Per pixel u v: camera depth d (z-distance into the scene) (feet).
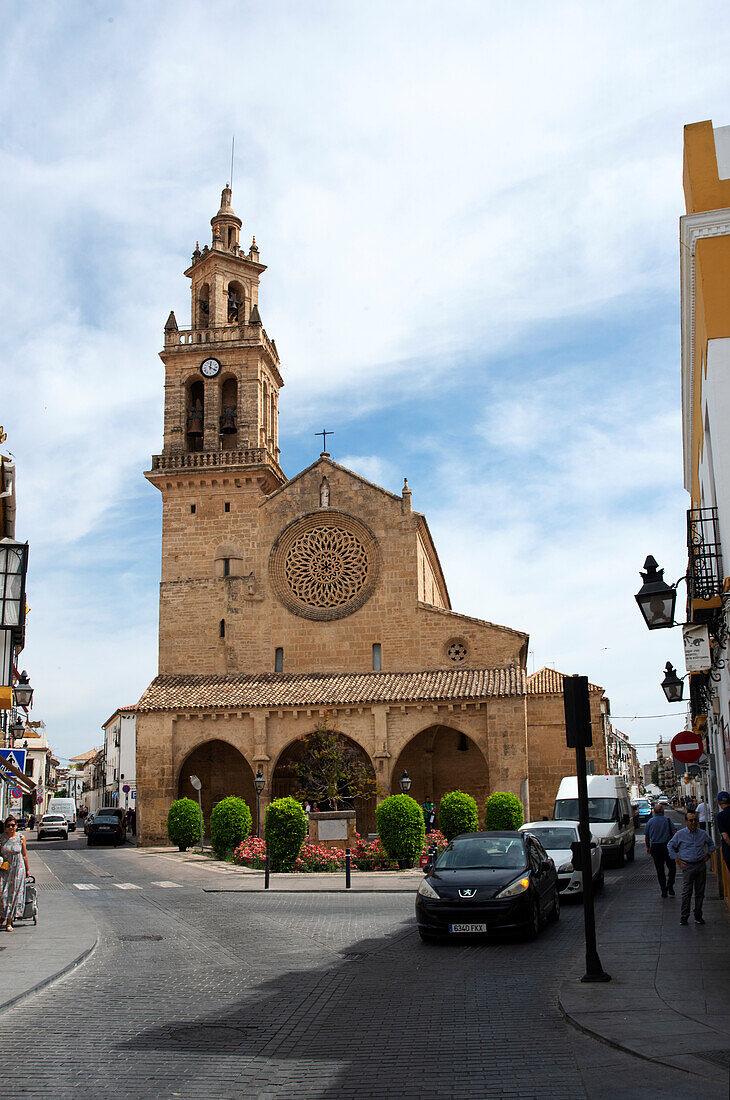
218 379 175.63
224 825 128.67
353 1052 31.32
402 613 160.76
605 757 170.40
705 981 39.58
